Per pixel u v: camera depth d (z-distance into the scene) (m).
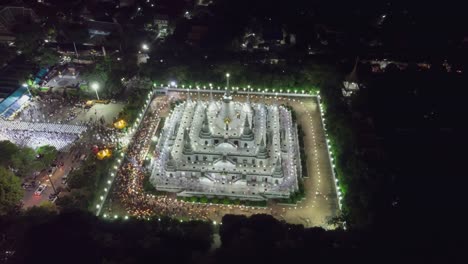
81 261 117.88
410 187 162.62
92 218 134.62
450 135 190.38
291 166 165.50
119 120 189.25
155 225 137.88
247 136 157.12
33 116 197.12
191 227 136.00
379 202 149.38
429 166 173.12
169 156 162.62
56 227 124.88
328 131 186.38
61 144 179.12
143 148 179.38
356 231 134.50
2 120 191.12
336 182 162.12
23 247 120.31
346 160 166.75
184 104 194.62
